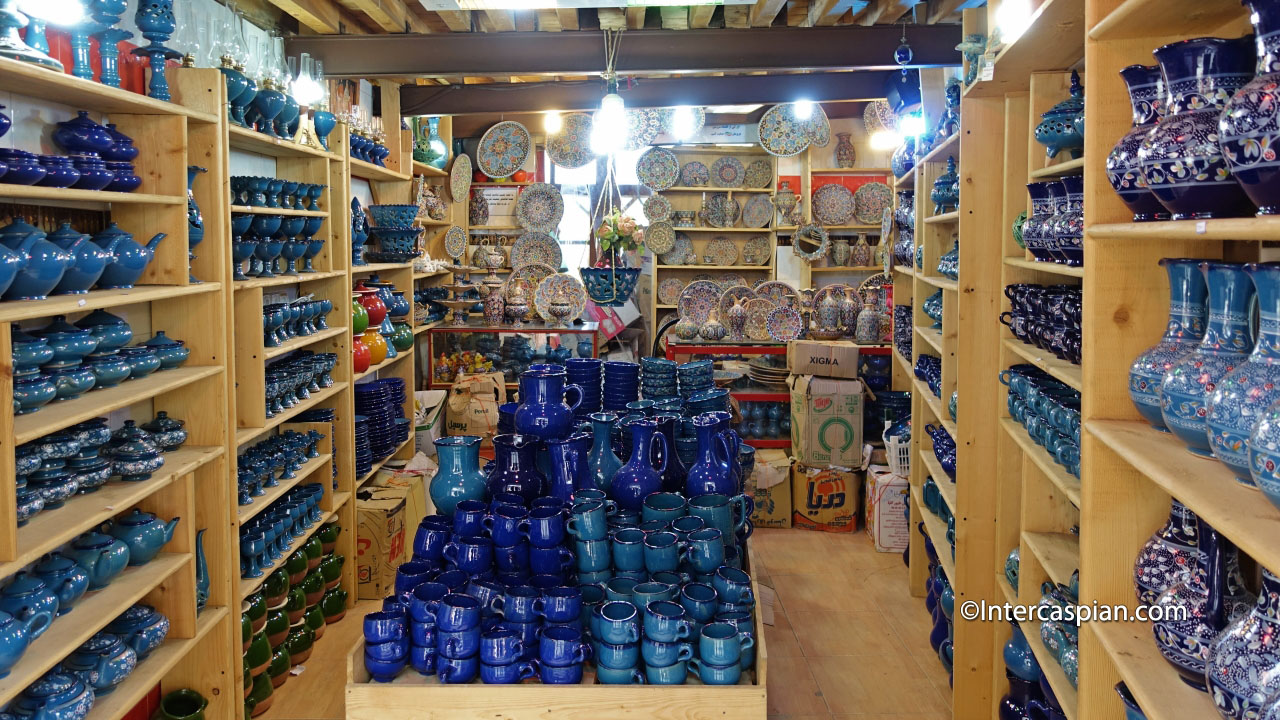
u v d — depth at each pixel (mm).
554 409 3012
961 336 3127
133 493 2455
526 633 2381
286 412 3609
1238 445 1259
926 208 4426
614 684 2285
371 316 4797
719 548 2539
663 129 7102
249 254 3318
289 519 3607
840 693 3535
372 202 5707
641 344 8930
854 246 8352
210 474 2998
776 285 6125
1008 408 2887
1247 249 1743
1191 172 1376
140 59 2920
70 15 2232
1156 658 1572
